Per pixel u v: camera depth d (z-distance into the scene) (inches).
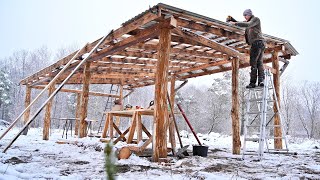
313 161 218.2
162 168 159.8
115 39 260.8
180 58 343.3
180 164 176.7
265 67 304.0
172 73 461.1
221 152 290.5
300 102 1590.8
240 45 305.3
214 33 236.2
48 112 383.9
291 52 330.6
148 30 221.8
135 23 212.7
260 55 257.4
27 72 1830.7
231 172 155.2
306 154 281.1
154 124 193.5
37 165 155.5
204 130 1539.1
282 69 354.6
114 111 285.9
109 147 21.3
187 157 220.8
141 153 218.8
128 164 169.8
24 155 195.8
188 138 609.6
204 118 1562.5
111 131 291.1
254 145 438.6
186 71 430.6
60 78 453.7
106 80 538.3
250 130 587.2
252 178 136.8
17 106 1441.9
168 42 203.0
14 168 133.8
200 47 302.5
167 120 195.8
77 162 172.4
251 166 182.5
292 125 1401.3
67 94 1417.3
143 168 156.8
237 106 286.5
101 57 305.4
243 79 1038.4
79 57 320.5
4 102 1488.7
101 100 1379.2
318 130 1251.8
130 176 131.3
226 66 400.5
